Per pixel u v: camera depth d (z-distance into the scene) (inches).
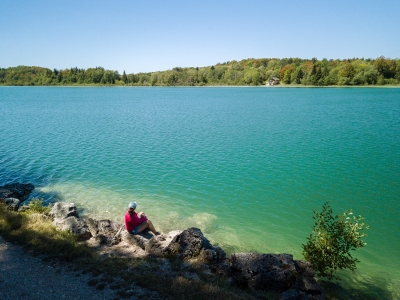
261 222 749.3
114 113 3206.2
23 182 1031.0
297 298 427.8
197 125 2266.2
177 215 776.3
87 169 1169.4
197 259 492.7
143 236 589.6
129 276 418.6
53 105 4202.8
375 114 2645.2
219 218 766.5
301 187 960.3
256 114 2915.8
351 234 512.7
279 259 485.7
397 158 1248.8
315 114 2775.6
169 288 393.7
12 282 398.3
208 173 1104.8
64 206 698.2
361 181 1003.3
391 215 776.9
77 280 409.4
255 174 1085.8
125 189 959.0
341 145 1493.6
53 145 1594.5
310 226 733.3
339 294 492.7
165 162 1254.9
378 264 589.0
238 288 433.7
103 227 624.7
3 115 3026.6
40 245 497.7
